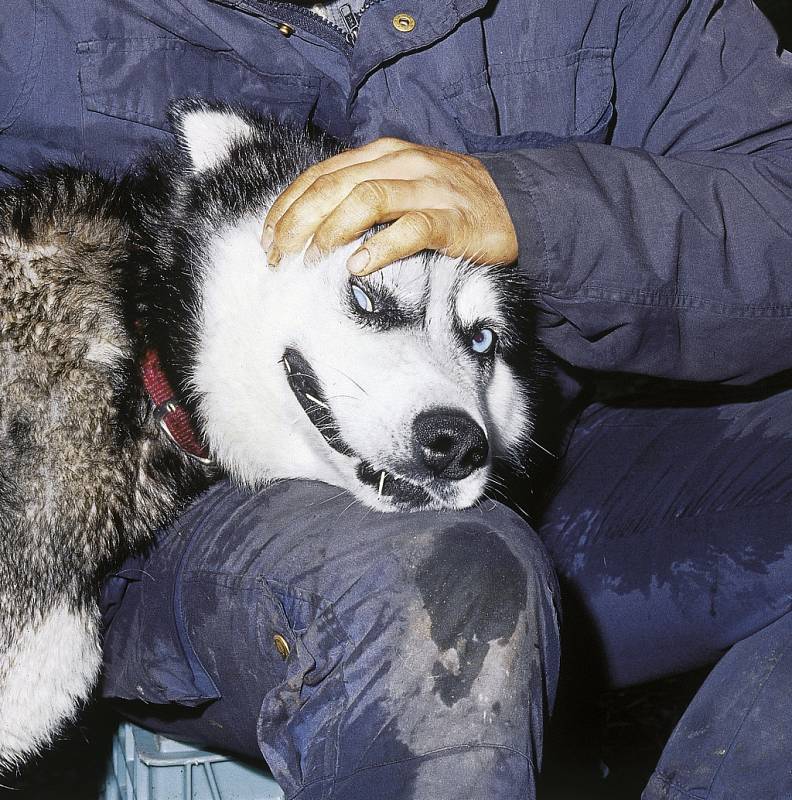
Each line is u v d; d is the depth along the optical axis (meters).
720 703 0.99
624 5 1.16
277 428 1.06
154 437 1.06
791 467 1.11
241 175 1.11
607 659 1.12
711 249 1.01
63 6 1.07
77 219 1.06
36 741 1.03
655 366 1.05
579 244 0.98
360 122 1.13
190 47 1.10
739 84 1.16
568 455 1.19
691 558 1.10
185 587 0.97
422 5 1.09
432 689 0.83
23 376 1.02
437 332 1.06
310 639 0.87
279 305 1.04
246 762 1.10
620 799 1.28
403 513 0.92
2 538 1.00
